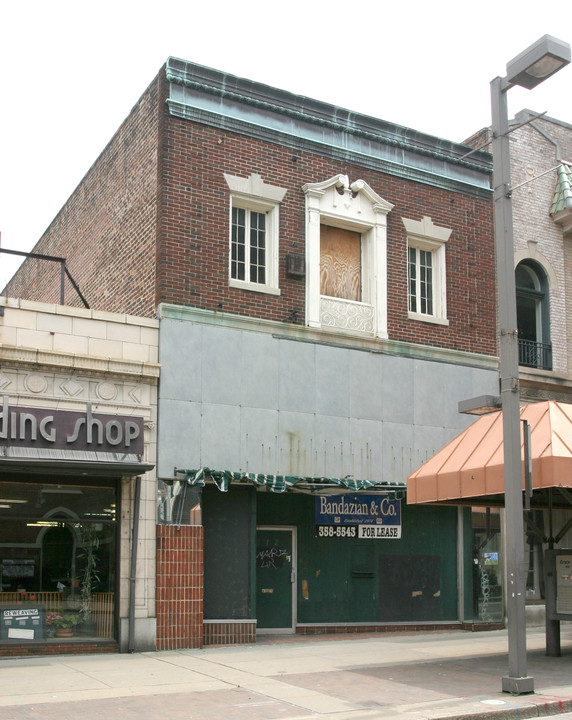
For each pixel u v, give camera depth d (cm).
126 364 1455
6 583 1334
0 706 955
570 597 1371
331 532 1703
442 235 1908
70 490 1401
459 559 1819
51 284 2434
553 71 1117
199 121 1617
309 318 1684
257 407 1596
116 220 1823
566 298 2109
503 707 967
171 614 1432
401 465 1758
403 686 1099
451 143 1947
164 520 1456
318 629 1667
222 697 1023
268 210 1697
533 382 1964
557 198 2108
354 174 1802
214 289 1584
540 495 1597
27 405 1365
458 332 1902
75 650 1360
